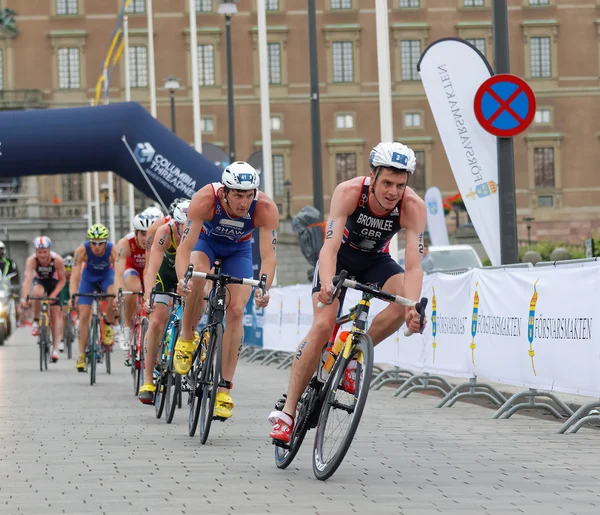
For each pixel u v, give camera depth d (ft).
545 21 346.33
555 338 44.39
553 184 346.95
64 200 342.64
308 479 32.30
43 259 88.79
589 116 348.38
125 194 335.06
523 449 38.68
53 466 35.47
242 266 43.73
